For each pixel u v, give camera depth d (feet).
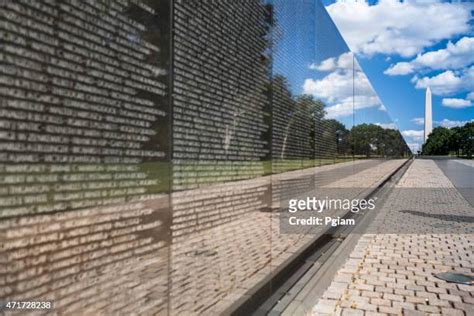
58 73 6.40
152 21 8.66
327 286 16.78
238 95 13.19
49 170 6.26
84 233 6.86
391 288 16.67
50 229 6.27
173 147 9.41
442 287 16.84
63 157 6.49
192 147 10.27
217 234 11.51
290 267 17.30
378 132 72.54
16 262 5.80
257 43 14.96
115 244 7.52
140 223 8.18
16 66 5.77
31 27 5.97
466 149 262.06
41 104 6.13
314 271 18.15
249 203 14.05
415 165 143.33
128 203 7.85
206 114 11.04
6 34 5.64
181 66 9.79
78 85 6.76
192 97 10.28
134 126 8.05
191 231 10.14
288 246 18.92
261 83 15.42
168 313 9.04
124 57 7.80
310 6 24.13
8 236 5.70
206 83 11.04
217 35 11.70
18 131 5.81
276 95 17.84
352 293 16.06
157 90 8.79
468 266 19.81
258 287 13.74
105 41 7.32
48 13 6.22
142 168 8.26
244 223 13.51
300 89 22.04
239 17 13.30
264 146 15.67
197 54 10.55
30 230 5.98
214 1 11.53
